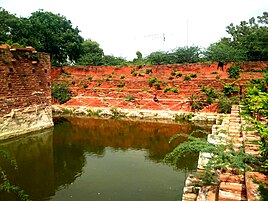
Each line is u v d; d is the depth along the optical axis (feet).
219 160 23.70
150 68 108.99
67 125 77.15
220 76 95.91
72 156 50.16
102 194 34.32
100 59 147.95
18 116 59.72
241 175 22.24
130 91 99.66
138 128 73.61
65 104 105.70
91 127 74.90
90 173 41.70
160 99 93.40
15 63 58.65
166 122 81.71
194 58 122.01
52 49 142.61
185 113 85.66
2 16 115.75
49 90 70.54
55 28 148.56
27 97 62.34
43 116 67.82
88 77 113.09
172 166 44.14
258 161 22.58
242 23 155.63
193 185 27.04
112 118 88.84
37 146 55.88
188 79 96.58
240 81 88.74
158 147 55.72
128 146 56.80
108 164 45.78
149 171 42.27
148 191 35.04
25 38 121.08
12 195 33.19
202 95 88.74
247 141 29.09
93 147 56.08
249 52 112.16
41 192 34.73
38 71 65.92
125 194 34.24
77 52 158.40
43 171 42.34
